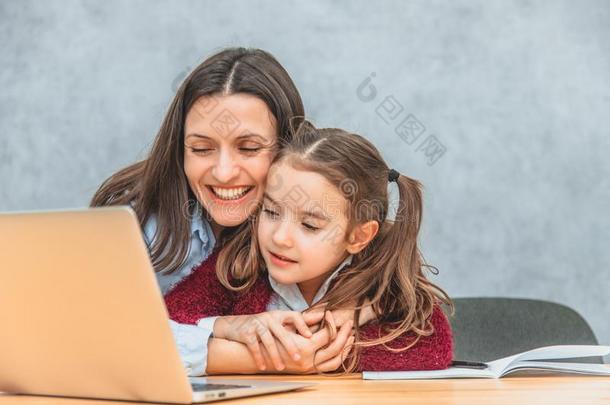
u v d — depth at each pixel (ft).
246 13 9.52
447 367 4.70
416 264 5.19
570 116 9.38
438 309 4.96
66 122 9.68
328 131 5.06
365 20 9.45
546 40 9.39
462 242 9.32
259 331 4.69
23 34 9.79
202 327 4.90
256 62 5.32
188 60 9.53
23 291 3.31
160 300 3.07
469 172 9.33
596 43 9.41
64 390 3.51
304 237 4.84
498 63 9.39
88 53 9.68
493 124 9.37
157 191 5.58
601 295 9.30
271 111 5.24
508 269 9.29
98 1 9.69
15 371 3.57
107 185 6.19
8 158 9.75
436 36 9.41
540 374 4.46
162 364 3.15
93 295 3.18
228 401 3.34
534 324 6.15
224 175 5.07
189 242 5.61
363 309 5.04
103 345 3.25
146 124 9.54
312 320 4.80
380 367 4.72
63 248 3.15
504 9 9.41
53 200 9.68
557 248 9.32
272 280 5.35
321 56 9.45
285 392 3.65
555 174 9.35
